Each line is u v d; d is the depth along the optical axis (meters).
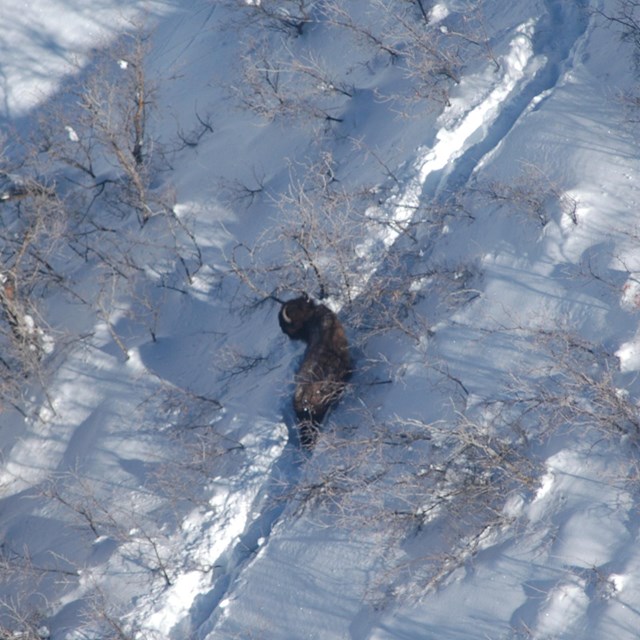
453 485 43.44
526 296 48.03
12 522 56.97
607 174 50.12
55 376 62.81
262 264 60.44
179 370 59.56
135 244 66.94
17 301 62.47
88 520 51.91
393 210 56.62
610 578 37.19
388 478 45.81
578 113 54.28
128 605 48.38
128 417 57.91
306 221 54.94
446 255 52.91
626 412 40.50
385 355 51.12
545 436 42.53
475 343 48.00
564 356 43.62
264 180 66.94
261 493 50.31
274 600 45.38
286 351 54.88
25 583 51.72
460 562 41.28
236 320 59.66
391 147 61.69
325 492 46.78
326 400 50.59
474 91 60.25
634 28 55.50
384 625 41.44
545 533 40.06
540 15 62.06
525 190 51.06
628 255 46.22
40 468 59.56
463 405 45.94
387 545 43.69
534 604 38.41
